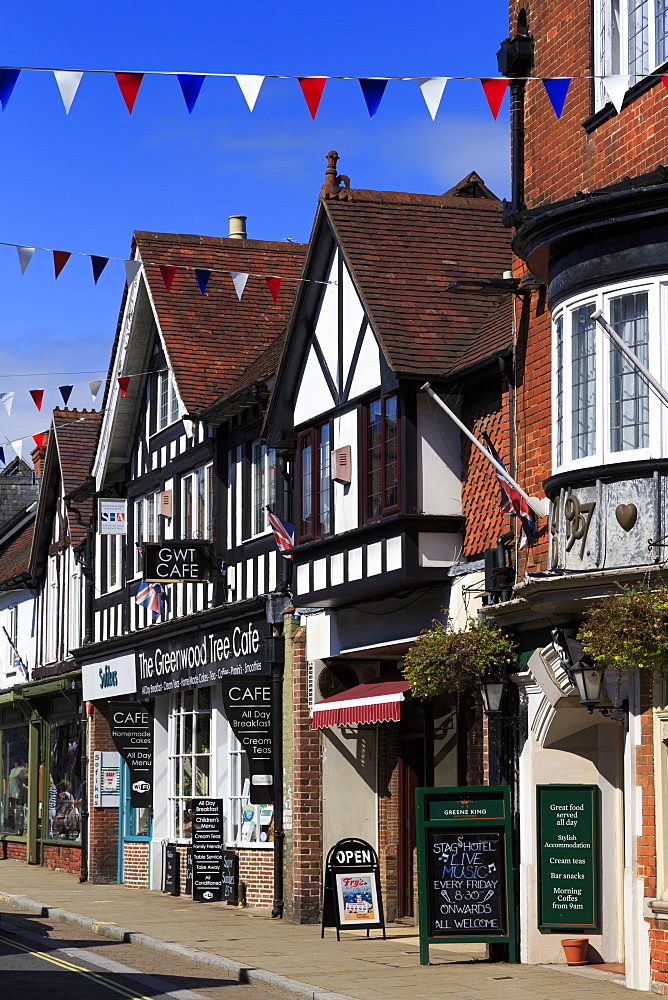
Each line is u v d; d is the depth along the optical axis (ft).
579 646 42.42
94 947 53.72
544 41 48.78
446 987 41.24
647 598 36.60
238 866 70.44
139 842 85.35
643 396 40.40
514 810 47.80
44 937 56.80
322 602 60.34
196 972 46.52
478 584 51.11
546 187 48.32
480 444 46.29
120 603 91.61
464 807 47.14
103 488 94.27
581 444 42.29
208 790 76.59
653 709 40.45
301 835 62.18
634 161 42.96
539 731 46.78
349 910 53.72
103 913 65.31
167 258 82.84
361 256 58.03
